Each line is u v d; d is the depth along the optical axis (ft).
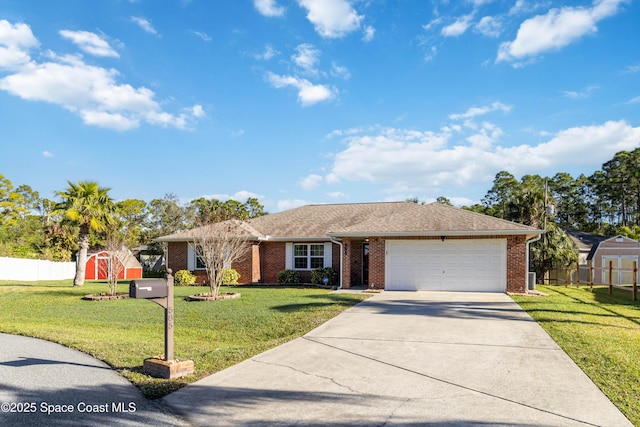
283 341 30.27
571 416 16.87
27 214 190.60
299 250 78.54
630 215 205.67
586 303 48.75
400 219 66.95
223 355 26.37
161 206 148.15
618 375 21.70
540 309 42.55
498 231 57.82
